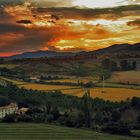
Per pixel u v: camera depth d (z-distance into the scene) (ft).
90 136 615.16
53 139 586.04
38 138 590.96
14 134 614.34
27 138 586.86
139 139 601.62
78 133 636.07
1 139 574.56
